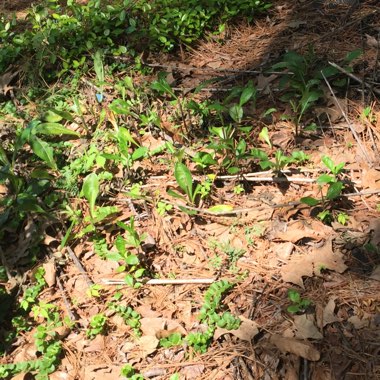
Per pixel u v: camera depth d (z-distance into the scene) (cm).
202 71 199
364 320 129
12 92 198
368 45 191
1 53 205
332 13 209
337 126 169
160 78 185
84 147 174
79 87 196
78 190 162
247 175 161
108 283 143
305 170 159
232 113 167
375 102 173
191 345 129
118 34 207
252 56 201
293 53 182
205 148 162
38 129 174
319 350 125
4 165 166
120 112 173
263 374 124
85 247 151
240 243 146
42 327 135
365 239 142
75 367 130
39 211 153
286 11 217
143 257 145
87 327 136
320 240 144
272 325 131
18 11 243
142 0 218
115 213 156
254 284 138
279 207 151
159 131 176
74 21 210
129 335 133
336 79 181
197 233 150
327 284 136
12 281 146
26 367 130
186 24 209
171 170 165
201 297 138
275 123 175
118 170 165
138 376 126
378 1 209
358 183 154
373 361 123
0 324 139
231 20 215
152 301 138
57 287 144
